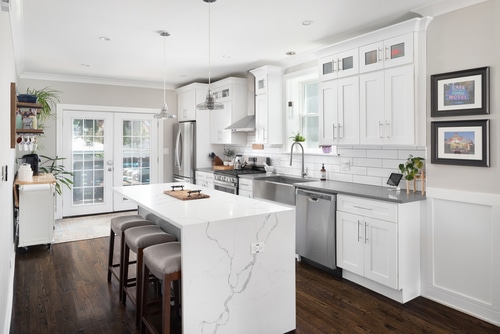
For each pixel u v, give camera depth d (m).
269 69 4.93
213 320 2.21
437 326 2.64
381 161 3.78
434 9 2.97
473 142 2.76
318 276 3.60
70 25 3.51
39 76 5.84
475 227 2.79
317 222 3.66
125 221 3.21
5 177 2.33
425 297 3.13
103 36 3.87
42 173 5.31
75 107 6.17
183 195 3.09
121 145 6.66
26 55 4.66
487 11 2.67
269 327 2.46
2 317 2.07
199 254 2.14
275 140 5.04
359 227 3.26
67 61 5.00
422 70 3.06
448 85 2.90
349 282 3.45
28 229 4.31
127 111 6.66
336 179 4.34
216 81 6.40
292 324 2.57
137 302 2.59
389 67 3.25
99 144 6.46
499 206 2.64
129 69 5.55
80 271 3.71
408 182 3.29
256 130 5.20
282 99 5.08
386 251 3.04
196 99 6.38
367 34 3.37
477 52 2.73
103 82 6.39
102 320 2.70
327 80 3.90
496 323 2.67
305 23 3.45
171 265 2.12
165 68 5.47
